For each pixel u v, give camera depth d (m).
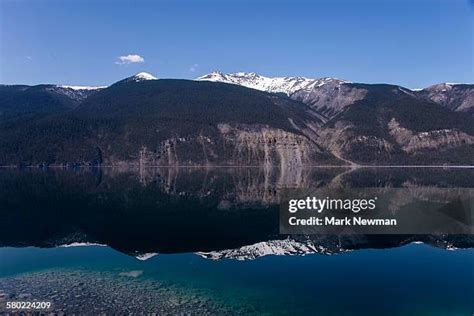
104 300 27.67
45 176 159.75
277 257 37.78
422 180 125.12
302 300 27.69
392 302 27.20
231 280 31.47
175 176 161.12
